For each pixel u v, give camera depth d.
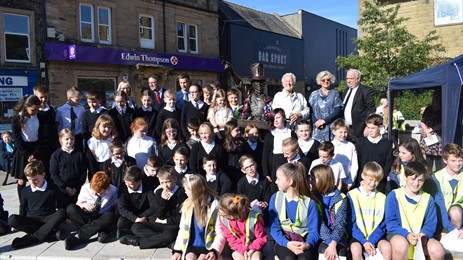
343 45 35.88
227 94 6.31
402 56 14.69
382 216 4.01
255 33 23.09
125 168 5.22
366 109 5.55
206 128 5.17
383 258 3.78
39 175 4.87
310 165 4.75
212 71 20.03
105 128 5.37
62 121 6.06
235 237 3.89
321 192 4.06
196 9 19.05
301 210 3.92
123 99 5.92
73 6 14.20
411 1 18.03
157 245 4.45
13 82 12.65
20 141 5.26
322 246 3.78
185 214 4.04
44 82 13.41
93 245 4.64
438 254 3.71
